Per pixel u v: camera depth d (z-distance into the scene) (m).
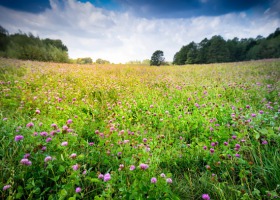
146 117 4.82
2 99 4.81
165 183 2.06
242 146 2.96
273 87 6.86
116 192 2.13
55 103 4.99
